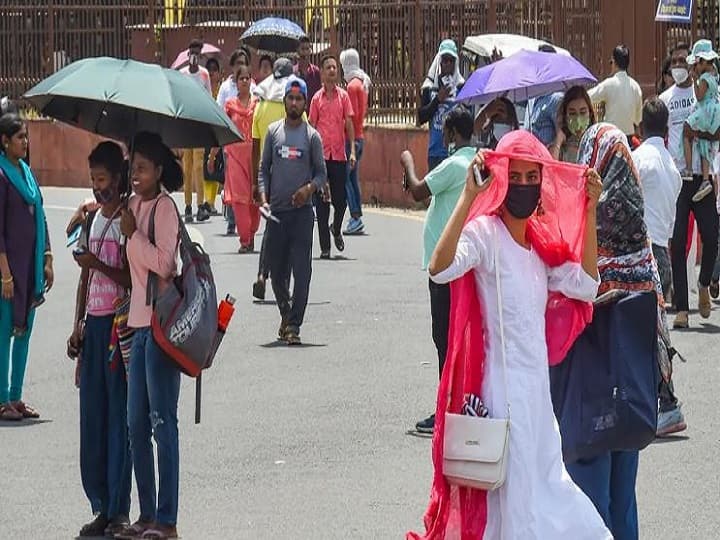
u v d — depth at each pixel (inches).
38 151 1443.2
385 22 1275.8
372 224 1141.1
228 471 489.7
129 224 408.2
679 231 733.3
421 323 745.0
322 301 809.5
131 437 415.2
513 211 328.8
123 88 400.5
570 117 457.1
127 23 1416.1
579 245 336.8
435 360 660.7
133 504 462.0
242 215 978.1
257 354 677.9
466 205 322.3
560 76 652.7
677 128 759.1
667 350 464.8
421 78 1261.1
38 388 617.9
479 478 322.3
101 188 426.6
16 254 555.2
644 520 434.6
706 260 744.3
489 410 327.0
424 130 1234.0
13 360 564.1
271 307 793.6
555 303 341.7
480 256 327.6
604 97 866.1
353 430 541.3
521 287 328.8
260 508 449.4
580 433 364.5
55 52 1416.1
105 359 428.1
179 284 408.2
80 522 439.2
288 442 525.7
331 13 1309.1
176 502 417.7
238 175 973.2
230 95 1114.7
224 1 1408.7
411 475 483.5
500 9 1220.5
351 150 986.1
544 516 325.4
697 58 754.2
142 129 432.1
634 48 1154.0
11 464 502.3
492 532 327.0
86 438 429.4
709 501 453.1
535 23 1205.1
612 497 382.3
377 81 1280.8
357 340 706.2
